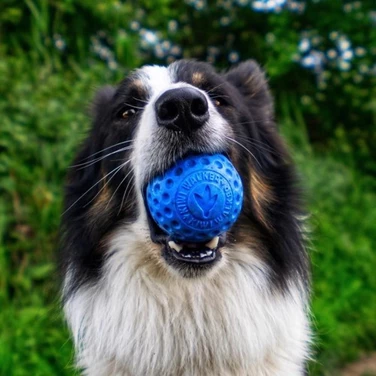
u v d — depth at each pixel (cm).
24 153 86
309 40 143
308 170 111
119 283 46
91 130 54
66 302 49
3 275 74
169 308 45
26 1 100
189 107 39
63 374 67
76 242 49
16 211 81
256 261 46
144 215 44
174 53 155
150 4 133
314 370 73
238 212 40
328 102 145
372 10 141
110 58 114
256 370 46
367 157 135
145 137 42
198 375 45
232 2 154
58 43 107
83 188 51
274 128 54
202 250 42
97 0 110
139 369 45
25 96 90
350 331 85
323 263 97
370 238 109
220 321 45
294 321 48
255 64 58
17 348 68
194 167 39
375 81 142
